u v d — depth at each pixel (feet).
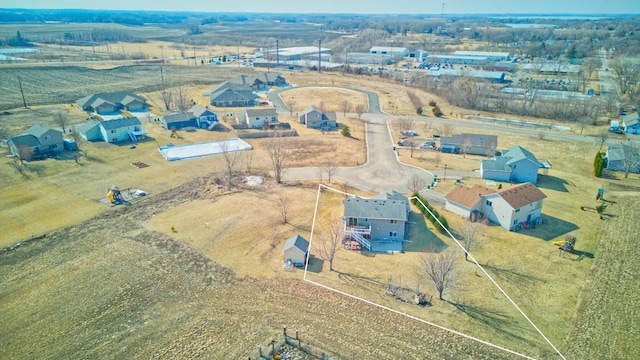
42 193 180.34
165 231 153.17
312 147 245.45
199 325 109.29
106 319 111.04
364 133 274.36
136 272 130.11
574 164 223.10
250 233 152.15
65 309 114.11
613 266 133.39
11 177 194.18
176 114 277.03
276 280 126.41
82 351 100.78
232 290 122.31
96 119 285.84
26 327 107.76
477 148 238.48
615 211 169.78
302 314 112.88
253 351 101.04
